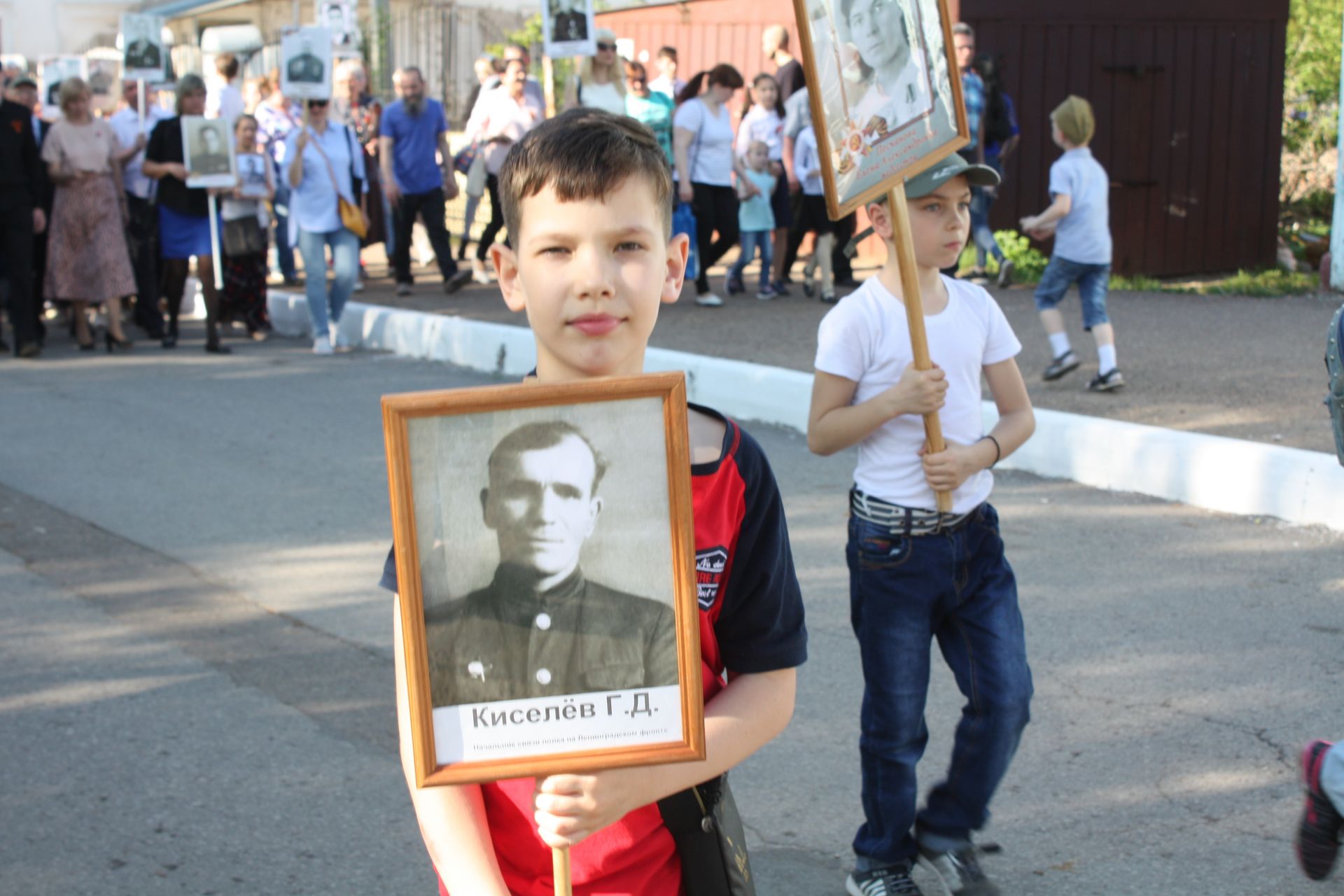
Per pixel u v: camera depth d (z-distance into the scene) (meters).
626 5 17.66
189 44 27.45
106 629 5.18
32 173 11.02
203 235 11.38
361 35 23.64
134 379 10.20
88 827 3.69
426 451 1.46
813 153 11.99
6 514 6.70
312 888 3.39
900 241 2.97
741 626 1.72
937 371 2.98
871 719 3.13
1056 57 13.62
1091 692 4.32
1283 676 4.39
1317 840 3.13
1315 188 17.94
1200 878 3.30
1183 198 14.48
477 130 13.37
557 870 1.54
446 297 13.12
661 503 1.48
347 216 11.25
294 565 5.89
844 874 3.38
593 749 1.49
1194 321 10.67
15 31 34.22
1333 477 5.76
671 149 11.73
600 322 1.54
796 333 10.28
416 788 1.58
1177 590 5.15
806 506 6.49
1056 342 8.09
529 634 1.48
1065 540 5.76
